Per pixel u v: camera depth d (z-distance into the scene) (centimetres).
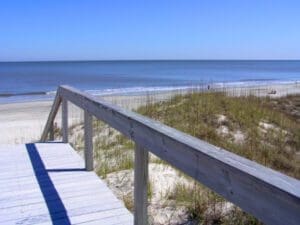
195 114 893
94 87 4534
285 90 3234
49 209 329
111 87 4481
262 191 144
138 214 271
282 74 8125
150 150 247
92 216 315
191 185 424
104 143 694
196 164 192
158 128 240
